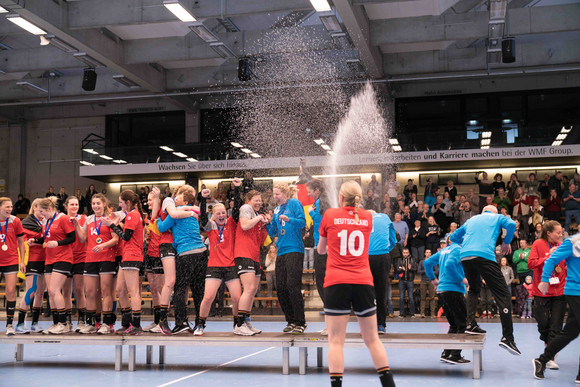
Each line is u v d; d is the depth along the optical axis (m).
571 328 5.66
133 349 6.45
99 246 6.77
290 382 5.55
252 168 23.25
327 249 4.57
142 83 21.84
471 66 20.70
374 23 18.42
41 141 28.06
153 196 7.30
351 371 6.33
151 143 26.72
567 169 22.09
